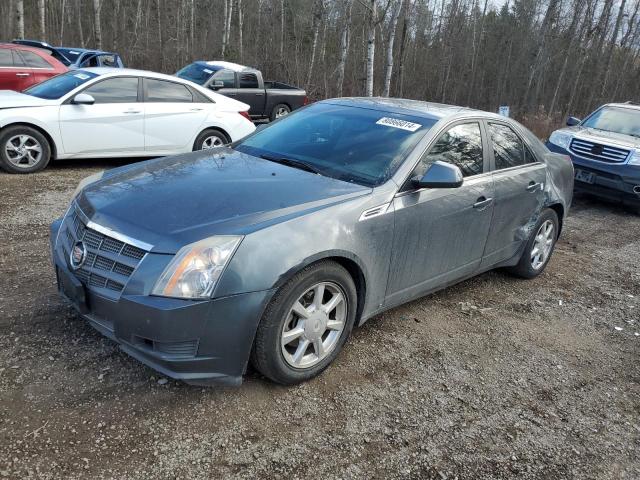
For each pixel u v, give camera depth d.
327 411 3.11
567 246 6.93
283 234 2.98
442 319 4.42
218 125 9.22
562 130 9.91
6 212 5.93
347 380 3.43
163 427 2.84
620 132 9.87
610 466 2.97
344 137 4.14
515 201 4.73
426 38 37.50
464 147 4.29
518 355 4.02
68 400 2.95
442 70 37.28
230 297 2.80
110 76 8.28
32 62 11.67
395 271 3.74
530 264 5.36
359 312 3.60
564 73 38.16
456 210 4.07
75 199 3.49
